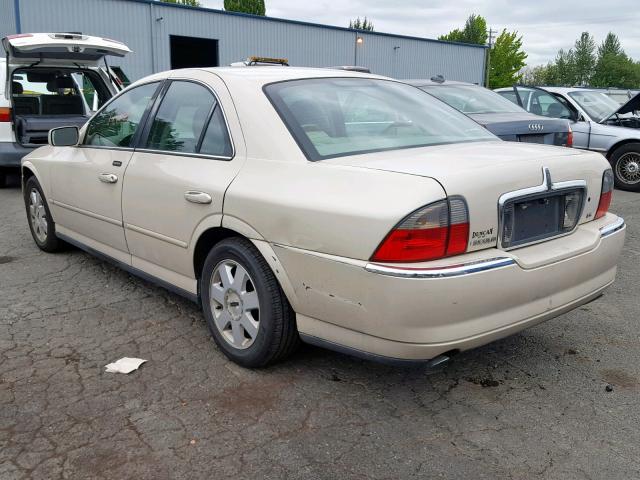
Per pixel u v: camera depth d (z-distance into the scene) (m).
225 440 2.67
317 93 3.43
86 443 2.63
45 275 4.87
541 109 10.70
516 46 79.19
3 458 2.53
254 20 27.22
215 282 3.40
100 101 9.16
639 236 6.54
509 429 2.78
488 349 3.63
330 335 2.84
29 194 5.53
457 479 2.42
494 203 2.67
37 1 21.36
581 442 2.68
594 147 10.02
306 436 2.70
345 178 2.74
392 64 33.09
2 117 8.17
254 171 3.10
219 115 3.42
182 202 3.45
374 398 3.03
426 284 2.47
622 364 3.45
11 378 3.19
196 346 3.59
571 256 2.97
